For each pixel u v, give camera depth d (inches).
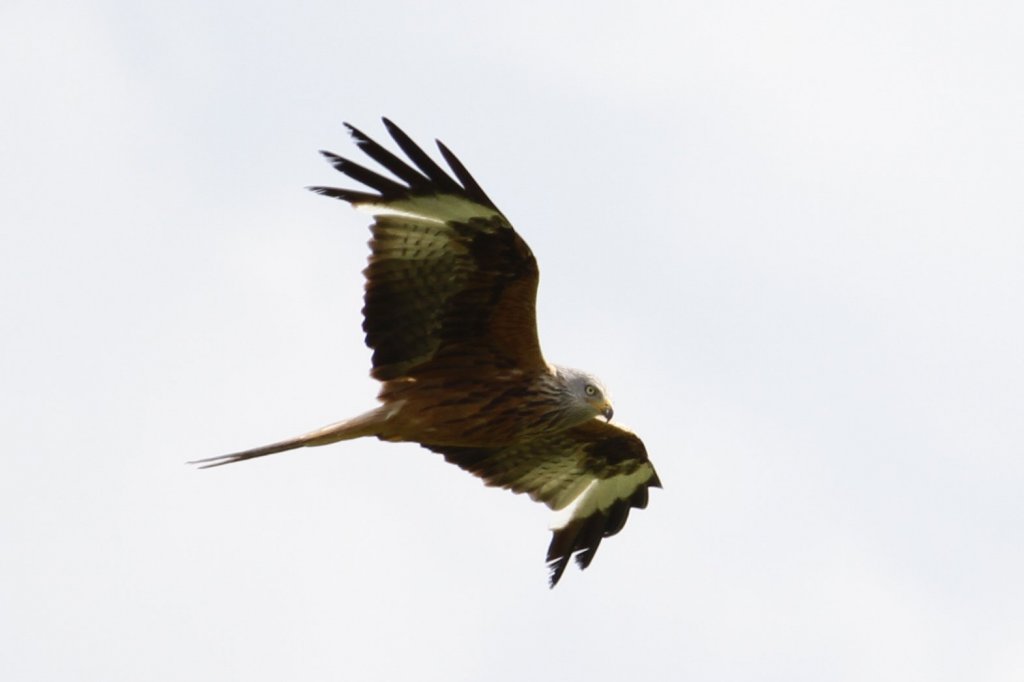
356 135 619.2
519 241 628.1
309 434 651.5
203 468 633.0
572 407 675.4
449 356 663.8
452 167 613.3
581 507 775.1
